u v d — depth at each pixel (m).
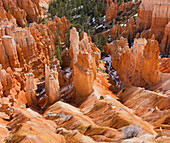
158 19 79.88
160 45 77.00
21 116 35.00
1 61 44.22
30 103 43.19
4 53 44.72
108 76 62.31
